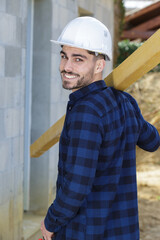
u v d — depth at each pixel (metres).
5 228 3.61
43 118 4.65
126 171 1.72
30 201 4.77
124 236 1.68
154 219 5.47
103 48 1.67
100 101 1.62
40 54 4.62
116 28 9.16
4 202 3.57
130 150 1.73
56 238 1.75
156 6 13.00
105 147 1.61
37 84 4.66
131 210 1.71
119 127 1.65
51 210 1.68
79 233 1.66
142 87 9.39
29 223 4.41
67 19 5.04
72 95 1.68
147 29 13.68
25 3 3.79
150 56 1.63
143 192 6.81
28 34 4.59
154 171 7.95
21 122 3.81
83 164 1.55
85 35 1.64
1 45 3.41
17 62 3.68
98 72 1.71
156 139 2.01
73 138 1.58
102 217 1.64
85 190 1.56
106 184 1.64
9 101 3.57
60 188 1.65
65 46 1.67
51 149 4.75
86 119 1.57
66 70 1.66
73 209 1.59
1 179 3.50
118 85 1.79
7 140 3.57
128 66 1.73
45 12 4.56
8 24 3.51
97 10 6.29
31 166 4.76
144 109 8.63
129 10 16.94
